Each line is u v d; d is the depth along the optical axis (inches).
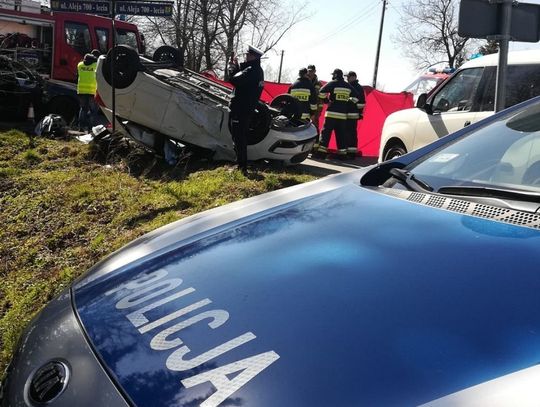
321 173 309.0
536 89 214.2
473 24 165.0
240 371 47.5
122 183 251.0
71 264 172.4
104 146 311.0
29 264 180.5
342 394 42.5
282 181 249.9
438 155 96.0
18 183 258.5
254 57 256.1
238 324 54.1
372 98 437.1
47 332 63.3
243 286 61.1
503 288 51.9
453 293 52.3
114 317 61.7
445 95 259.8
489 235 63.4
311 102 406.0
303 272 61.4
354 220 74.4
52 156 313.4
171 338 54.6
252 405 43.7
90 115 449.4
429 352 44.9
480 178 84.6
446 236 64.7
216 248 73.9
